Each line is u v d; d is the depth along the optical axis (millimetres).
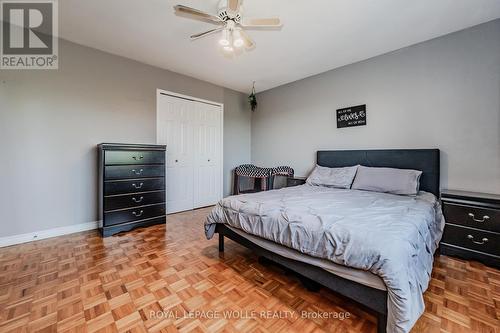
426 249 1513
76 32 2590
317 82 3824
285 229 1626
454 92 2527
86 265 2020
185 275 1873
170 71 3709
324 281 1433
